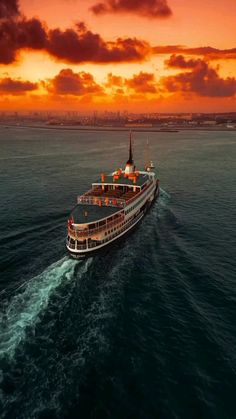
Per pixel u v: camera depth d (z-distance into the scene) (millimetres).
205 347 36719
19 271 52000
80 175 138875
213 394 30609
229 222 78750
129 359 34844
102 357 35031
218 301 45625
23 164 169875
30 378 31938
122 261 56750
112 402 29609
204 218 81750
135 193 73000
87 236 55375
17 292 46094
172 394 30578
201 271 53812
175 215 83500
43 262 55156
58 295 46000
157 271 53625
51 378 32062
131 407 29125
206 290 48344
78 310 42938
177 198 102125
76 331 38969
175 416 28281
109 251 60219
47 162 178375
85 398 29969
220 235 69938
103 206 65438
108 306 44094
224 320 41531
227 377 32594
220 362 34531
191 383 31844
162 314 42531
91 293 46938
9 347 35844
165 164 175000
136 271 53500
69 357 34844
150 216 82000
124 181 79688
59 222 75625
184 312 43000
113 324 40469
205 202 97375
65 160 187250
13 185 116875
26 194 103125
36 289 47031
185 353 35812
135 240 66125
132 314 42469
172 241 66125
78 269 53219
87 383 31625
